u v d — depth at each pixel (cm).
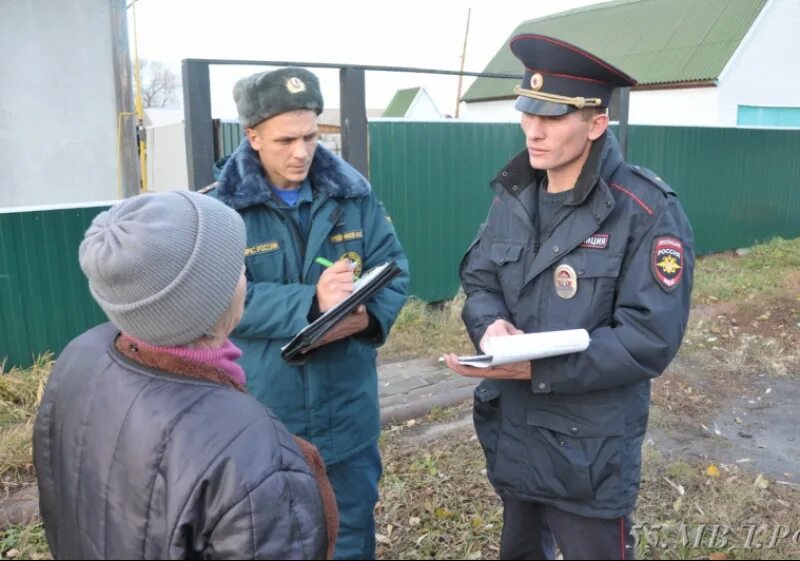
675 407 457
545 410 190
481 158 680
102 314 503
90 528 117
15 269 460
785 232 1038
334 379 215
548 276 191
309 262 212
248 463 111
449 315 643
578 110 177
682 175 888
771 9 1697
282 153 200
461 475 353
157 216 118
